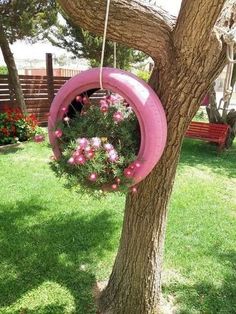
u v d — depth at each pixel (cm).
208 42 189
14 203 463
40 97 1030
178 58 199
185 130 224
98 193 199
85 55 1116
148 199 246
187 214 466
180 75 203
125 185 190
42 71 1992
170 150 227
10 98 914
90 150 180
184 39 191
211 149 890
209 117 922
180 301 302
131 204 255
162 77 210
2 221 414
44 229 400
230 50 192
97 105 204
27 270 330
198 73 200
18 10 812
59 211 446
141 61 1221
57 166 194
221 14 197
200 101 214
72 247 367
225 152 870
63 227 406
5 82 902
